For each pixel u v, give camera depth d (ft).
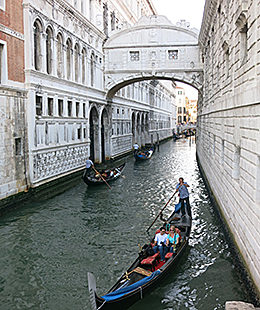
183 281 26.73
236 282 26.48
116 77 83.46
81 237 35.73
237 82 30.96
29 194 48.47
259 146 22.68
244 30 28.84
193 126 268.82
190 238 35.50
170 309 23.30
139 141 134.62
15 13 44.80
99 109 81.92
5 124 42.78
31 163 48.60
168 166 88.63
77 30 66.28
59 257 30.99
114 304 20.79
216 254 31.58
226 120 37.70
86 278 27.30
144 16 80.18
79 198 51.65
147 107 147.33
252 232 24.13
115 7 94.68
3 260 30.22
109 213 44.11
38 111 51.16
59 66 59.67
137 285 22.80
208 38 62.64
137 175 73.51
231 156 33.81
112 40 82.43
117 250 32.55
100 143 83.71
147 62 81.25
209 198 53.06
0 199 41.57
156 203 49.16
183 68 79.77
